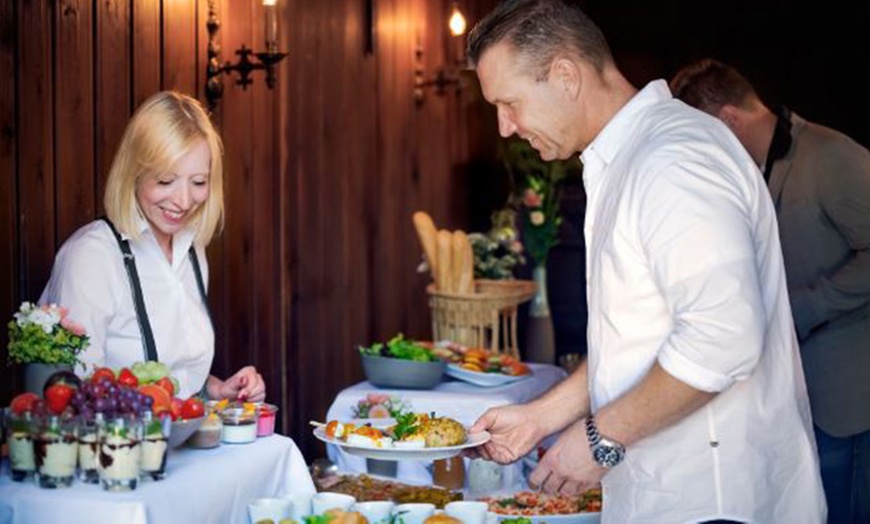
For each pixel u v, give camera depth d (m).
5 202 3.60
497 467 3.92
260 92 4.93
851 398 4.28
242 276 4.84
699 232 2.39
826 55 7.11
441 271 5.30
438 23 6.75
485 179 7.31
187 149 3.18
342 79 5.68
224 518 2.79
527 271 7.12
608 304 2.61
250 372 3.50
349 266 5.79
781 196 4.28
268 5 4.58
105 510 2.46
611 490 2.70
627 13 7.41
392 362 4.45
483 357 4.78
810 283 4.28
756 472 2.59
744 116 4.30
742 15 7.23
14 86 3.63
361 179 5.89
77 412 2.59
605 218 2.63
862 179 4.17
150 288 3.25
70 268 3.13
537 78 2.70
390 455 3.08
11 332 2.83
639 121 2.67
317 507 2.94
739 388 2.57
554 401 3.08
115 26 4.04
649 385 2.47
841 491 4.36
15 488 2.55
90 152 3.93
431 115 6.69
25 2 3.66
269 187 5.03
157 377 2.90
